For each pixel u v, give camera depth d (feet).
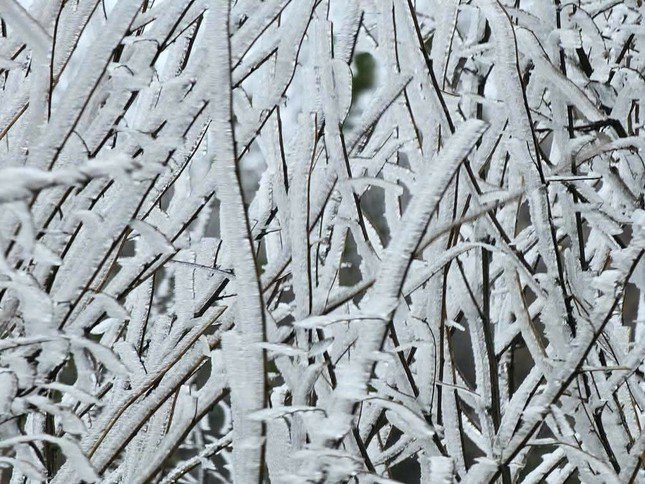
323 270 4.30
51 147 3.99
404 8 4.41
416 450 4.58
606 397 4.55
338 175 4.29
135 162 3.60
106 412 4.45
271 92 4.36
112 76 4.24
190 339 4.47
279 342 4.20
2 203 3.50
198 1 4.45
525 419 4.23
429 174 3.93
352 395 3.83
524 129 4.45
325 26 4.39
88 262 4.09
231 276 4.44
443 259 4.34
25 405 4.09
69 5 4.46
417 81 4.52
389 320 3.86
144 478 4.23
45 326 3.97
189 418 4.26
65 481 4.28
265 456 4.10
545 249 4.49
